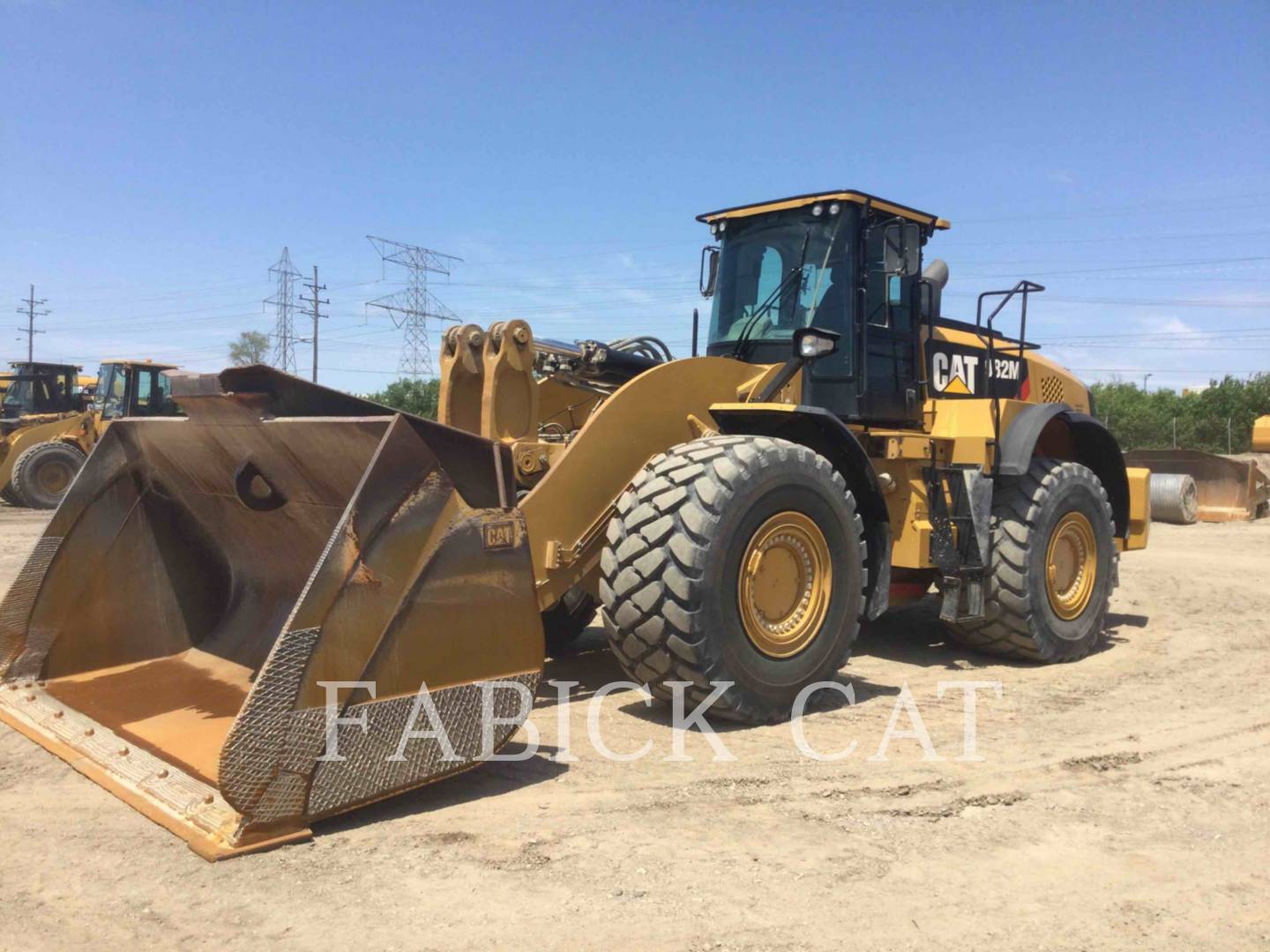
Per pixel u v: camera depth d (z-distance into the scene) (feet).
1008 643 18.62
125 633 14.51
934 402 19.16
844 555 14.75
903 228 17.34
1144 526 23.71
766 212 18.44
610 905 8.30
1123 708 15.30
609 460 14.23
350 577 9.78
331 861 9.02
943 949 7.75
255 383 11.58
